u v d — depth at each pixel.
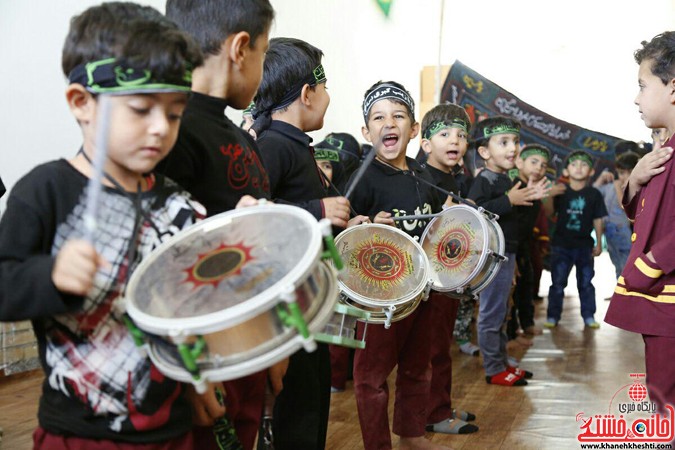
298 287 0.99
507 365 3.60
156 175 1.21
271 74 1.96
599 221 5.20
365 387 2.21
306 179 1.95
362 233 2.08
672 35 2.00
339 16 5.68
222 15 1.45
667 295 1.91
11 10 3.13
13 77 3.16
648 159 2.01
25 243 1.03
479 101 6.24
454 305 2.82
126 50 1.02
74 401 1.07
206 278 1.04
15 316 0.98
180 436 1.14
